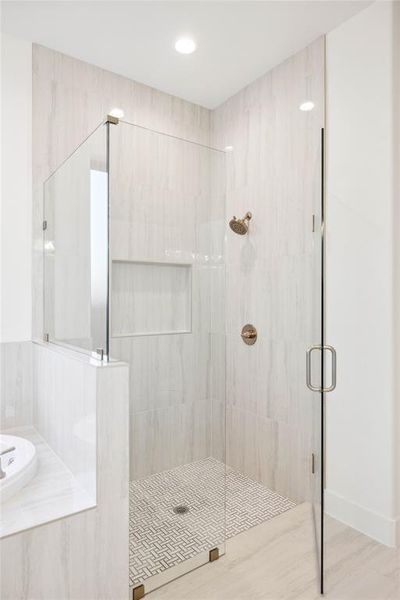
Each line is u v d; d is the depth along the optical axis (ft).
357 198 6.94
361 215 6.88
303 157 7.85
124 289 6.58
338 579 5.73
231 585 5.62
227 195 9.82
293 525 7.20
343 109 7.16
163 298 7.09
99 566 4.91
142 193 6.55
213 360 7.69
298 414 7.97
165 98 9.54
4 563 4.25
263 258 8.77
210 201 7.48
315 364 6.28
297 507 7.85
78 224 6.04
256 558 6.24
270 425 8.63
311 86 7.70
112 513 5.03
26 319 7.63
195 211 7.29
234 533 6.96
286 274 8.20
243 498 8.25
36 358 7.54
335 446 7.36
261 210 8.82
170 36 7.46
